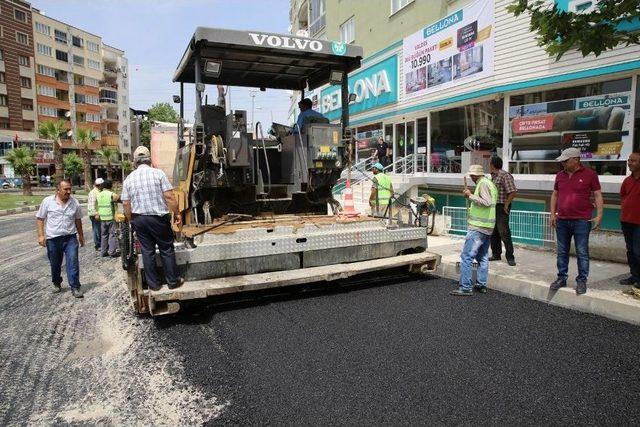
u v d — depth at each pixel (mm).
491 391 3500
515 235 9477
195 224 6309
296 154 7008
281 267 6004
